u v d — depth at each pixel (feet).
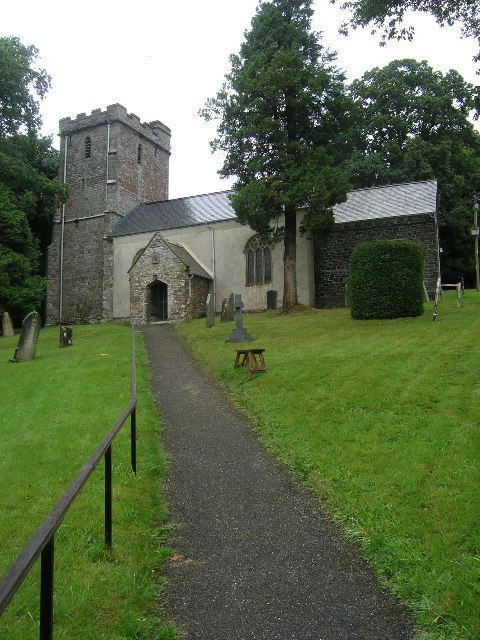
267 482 20.68
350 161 125.18
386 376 32.76
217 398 34.22
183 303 93.09
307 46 75.72
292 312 77.41
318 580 13.84
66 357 53.42
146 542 15.83
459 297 64.95
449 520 15.81
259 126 71.61
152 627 11.87
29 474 21.03
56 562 14.11
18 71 99.50
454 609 12.00
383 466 20.29
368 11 45.98
